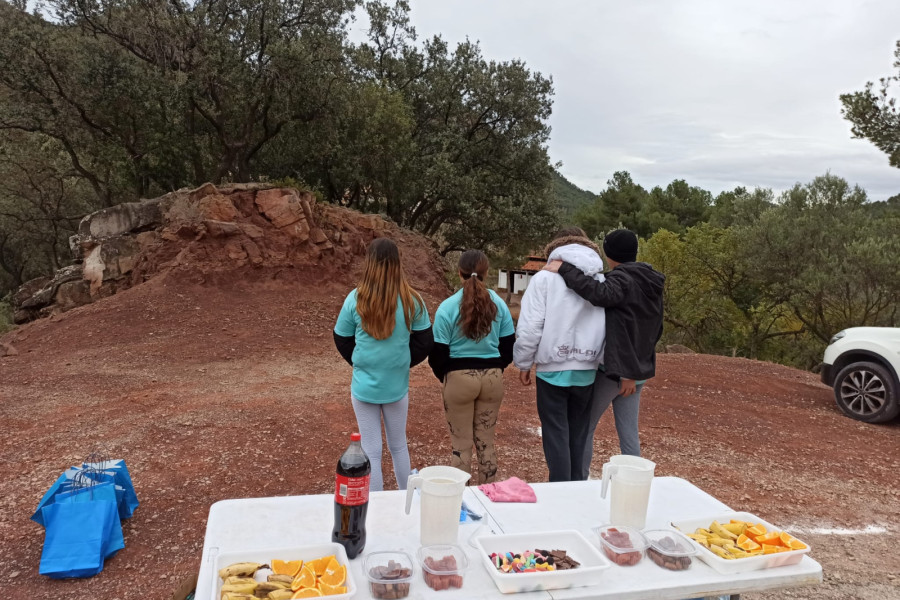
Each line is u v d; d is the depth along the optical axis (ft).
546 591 6.63
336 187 76.64
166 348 33.24
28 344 35.42
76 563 11.12
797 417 25.70
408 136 76.74
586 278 12.27
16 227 92.63
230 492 15.06
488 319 12.89
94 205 93.56
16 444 18.31
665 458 19.36
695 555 7.57
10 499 14.44
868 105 49.93
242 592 6.07
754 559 7.25
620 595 6.72
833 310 62.69
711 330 80.89
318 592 6.15
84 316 38.37
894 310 54.75
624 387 12.80
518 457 18.42
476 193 86.07
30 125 60.49
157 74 57.67
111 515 12.10
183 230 44.78
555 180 95.55
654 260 81.35
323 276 47.52
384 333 11.92
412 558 6.98
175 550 12.29
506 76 88.53
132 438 18.63
